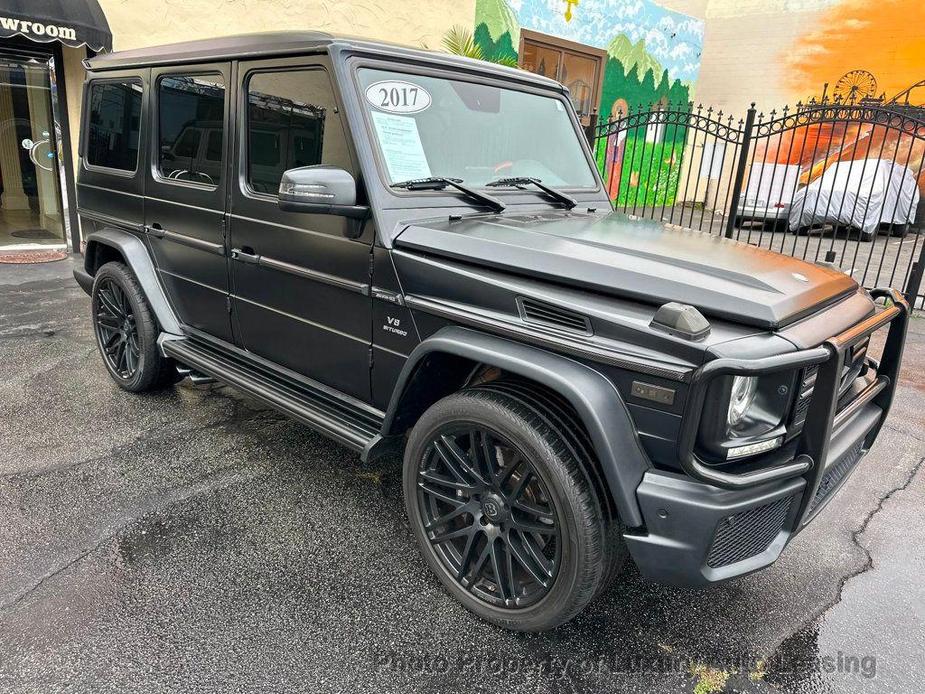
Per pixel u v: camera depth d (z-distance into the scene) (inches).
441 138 114.0
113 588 99.2
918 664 92.7
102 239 160.4
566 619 87.9
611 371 80.0
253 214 120.6
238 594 99.5
